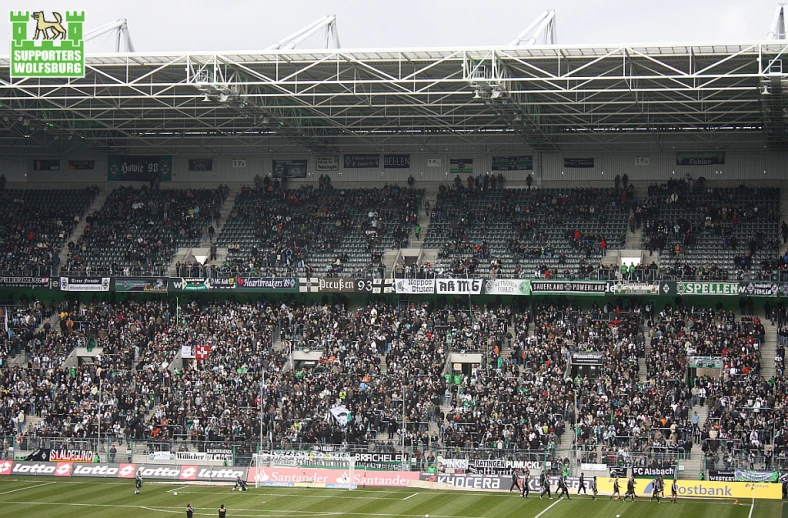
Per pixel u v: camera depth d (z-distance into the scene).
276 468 65.62
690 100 68.31
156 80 73.44
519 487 61.53
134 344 79.19
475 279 78.50
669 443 63.56
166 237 89.44
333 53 65.25
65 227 91.50
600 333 74.19
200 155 96.00
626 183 86.75
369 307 80.94
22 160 97.62
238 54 66.06
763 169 85.44
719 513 53.97
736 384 67.56
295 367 78.06
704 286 74.44
